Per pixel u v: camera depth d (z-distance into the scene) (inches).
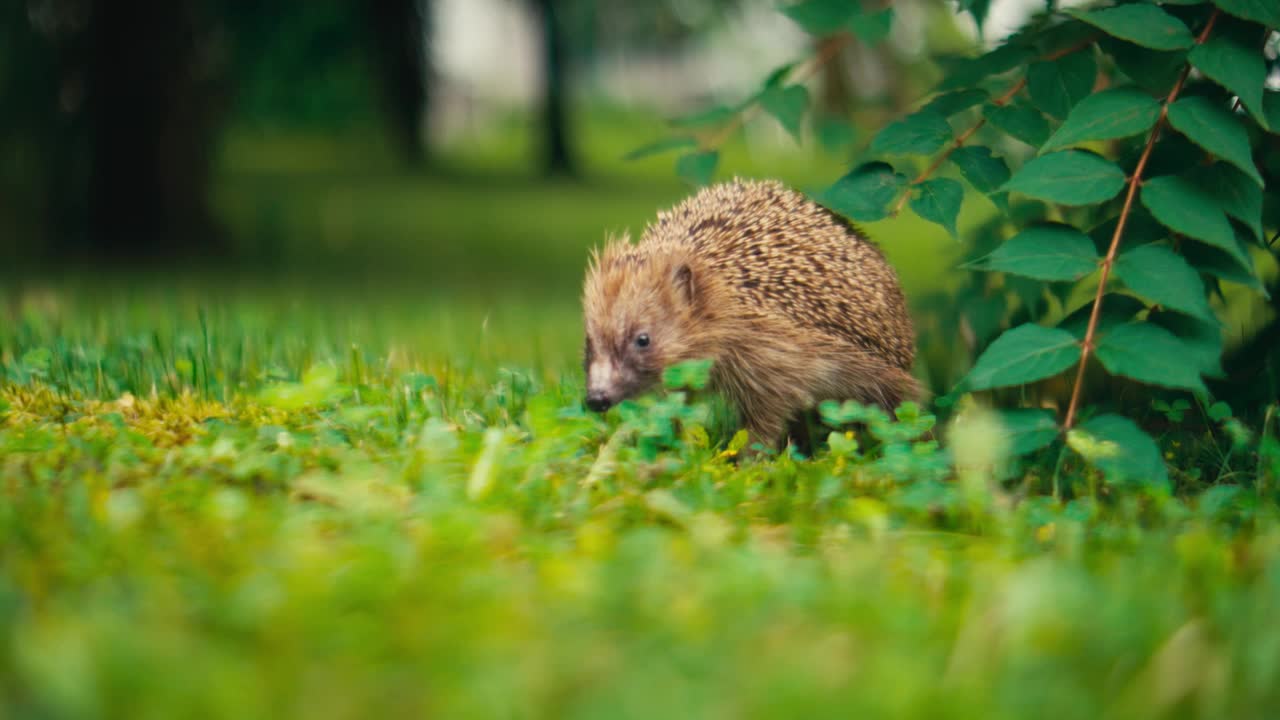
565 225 995.3
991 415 169.2
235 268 711.1
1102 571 128.0
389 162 1502.2
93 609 104.6
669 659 98.0
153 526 133.0
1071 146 167.5
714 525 137.4
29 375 221.1
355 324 371.6
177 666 92.9
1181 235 180.4
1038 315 239.8
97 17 715.4
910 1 699.4
